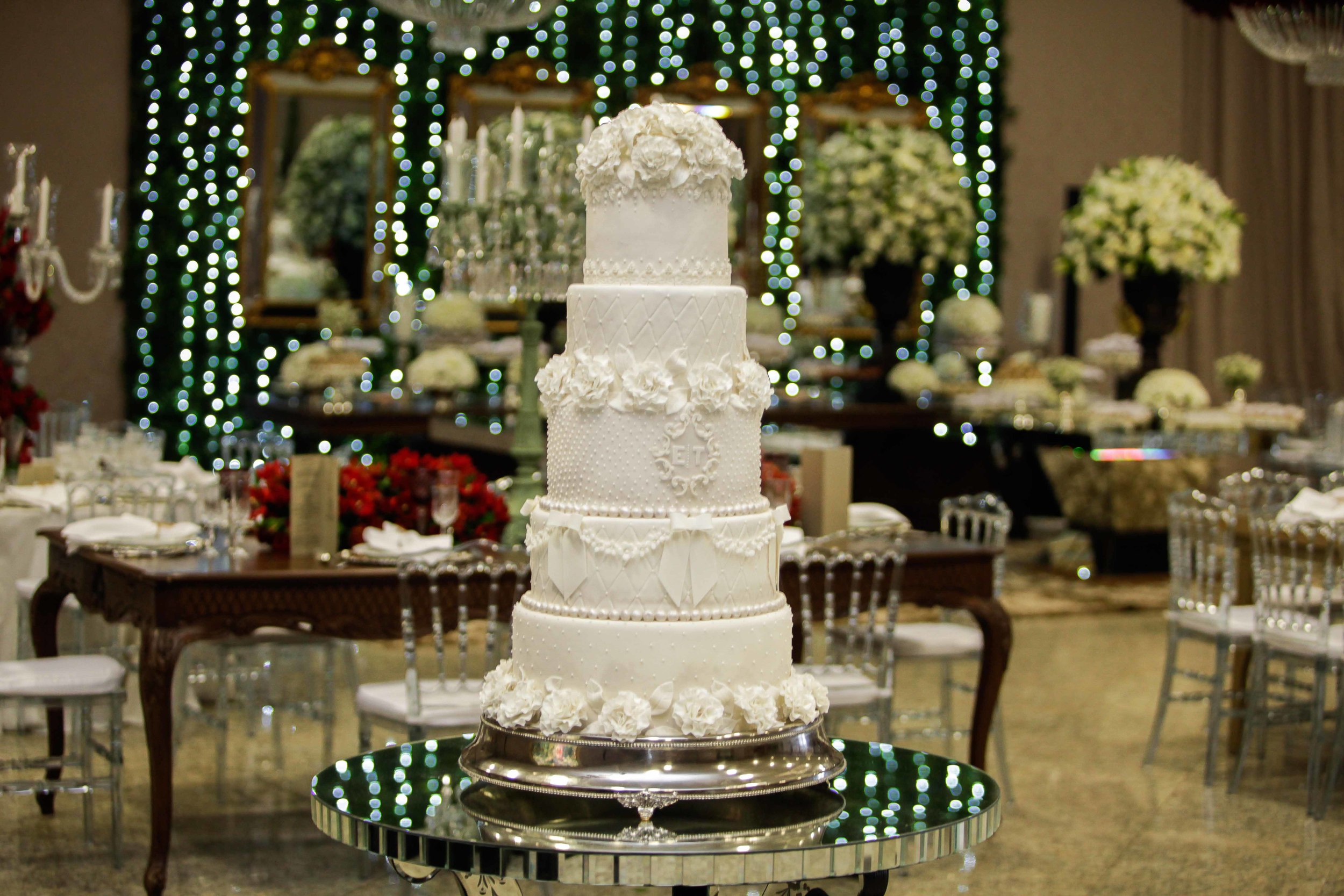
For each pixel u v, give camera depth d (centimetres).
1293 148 1229
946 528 531
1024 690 636
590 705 248
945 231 989
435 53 984
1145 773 518
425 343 945
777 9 1077
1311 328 1239
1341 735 477
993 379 1002
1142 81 1199
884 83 1105
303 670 638
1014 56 1161
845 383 1091
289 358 922
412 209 986
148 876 380
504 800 249
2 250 584
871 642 436
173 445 949
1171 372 921
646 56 1043
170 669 378
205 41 942
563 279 453
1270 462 955
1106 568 902
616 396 249
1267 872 418
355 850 427
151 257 941
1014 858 427
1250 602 572
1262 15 643
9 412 578
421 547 419
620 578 248
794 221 1080
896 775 270
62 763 414
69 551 432
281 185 955
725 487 254
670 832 234
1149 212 888
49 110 921
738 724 250
